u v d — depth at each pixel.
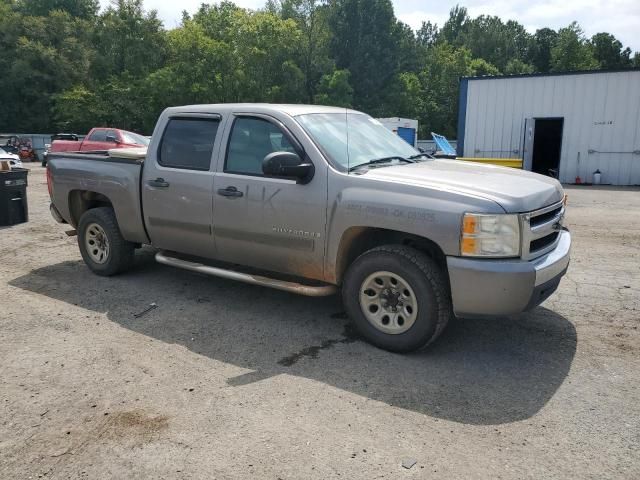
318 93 50.72
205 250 5.26
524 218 3.79
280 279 5.29
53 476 2.79
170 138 5.44
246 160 4.87
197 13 55.88
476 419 3.29
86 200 6.54
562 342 4.45
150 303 5.39
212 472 2.80
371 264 4.19
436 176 4.25
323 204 4.34
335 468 2.82
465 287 3.79
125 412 3.38
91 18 60.22
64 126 47.41
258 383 3.75
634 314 5.07
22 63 48.12
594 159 18.86
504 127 19.98
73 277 6.32
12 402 3.50
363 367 3.99
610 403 3.48
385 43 55.19
